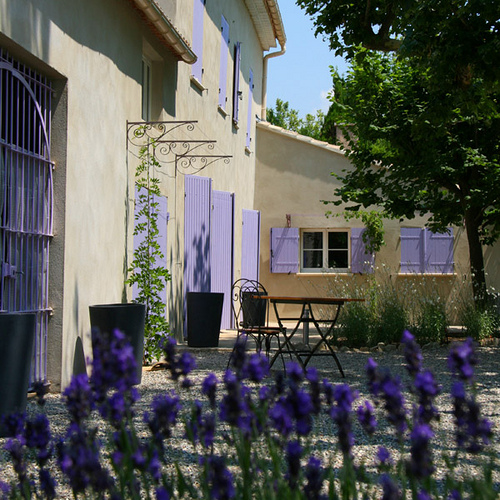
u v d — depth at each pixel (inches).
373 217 690.2
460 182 536.4
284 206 719.7
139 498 79.0
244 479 82.0
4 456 168.2
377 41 408.2
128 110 354.6
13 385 208.1
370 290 513.7
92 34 300.5
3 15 219.1
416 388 75.4
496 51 330.0
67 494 136.1
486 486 78.0
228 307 573.6
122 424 81.6
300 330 594.2
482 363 387.5
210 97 547.2
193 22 486.6
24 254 251.6
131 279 354.0
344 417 77.2
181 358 88.4
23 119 246.8
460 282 685.3
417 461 68.0
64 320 271.9
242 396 83.5
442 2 334.0
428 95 488.4
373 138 525.3
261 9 692.7
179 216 460.1
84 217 293.3
